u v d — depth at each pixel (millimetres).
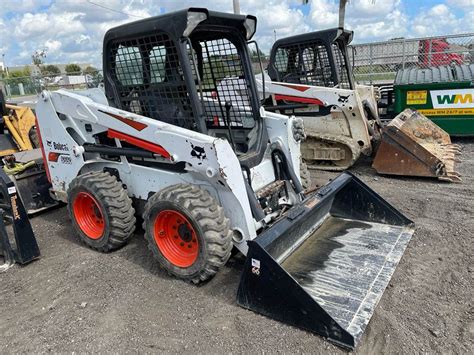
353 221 4145
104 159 4152
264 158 3930
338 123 6680
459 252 3740
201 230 3146
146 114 3746
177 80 3387
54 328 3018
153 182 3793
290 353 2611
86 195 3980
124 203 3861
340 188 3895
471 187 5508
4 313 3254
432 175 5824
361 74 12320
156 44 3393
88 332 2945
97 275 3672
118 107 3895
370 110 7438
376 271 3281
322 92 6547
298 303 2748
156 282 3498
